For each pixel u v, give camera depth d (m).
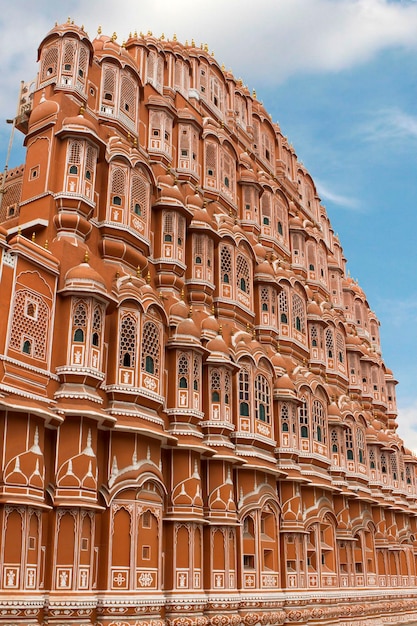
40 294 22.56
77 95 29.03
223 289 34.25
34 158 27.17
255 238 40.16
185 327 28.48
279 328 39.06
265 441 31.97
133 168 29.27
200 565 26.19
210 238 33.88
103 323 24.17
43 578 20.53
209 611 26.42
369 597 40.31
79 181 26.45
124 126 31.67
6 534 19.22
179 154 36.22
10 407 19.80
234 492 30.02
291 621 30.95
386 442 48.41
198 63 42.38
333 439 41.12
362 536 41.81
